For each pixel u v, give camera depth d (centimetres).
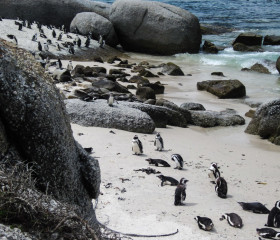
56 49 3412
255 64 3319
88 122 1650
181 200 1001
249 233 884
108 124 1647
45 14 4412
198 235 857
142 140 1565
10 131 543
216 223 920
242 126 1962
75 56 3434
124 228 854
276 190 1173
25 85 551
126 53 4050
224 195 1077
